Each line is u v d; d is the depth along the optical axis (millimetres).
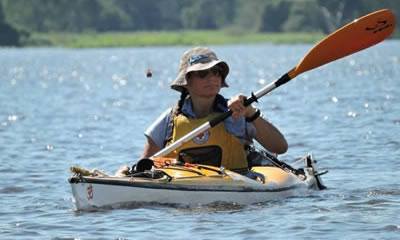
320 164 38531
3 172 37781
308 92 83125
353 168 37125
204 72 28312
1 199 31297
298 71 30031
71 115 66188
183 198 27766
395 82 96375
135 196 27422
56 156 43250
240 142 29203
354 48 30828
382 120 54469
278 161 32062
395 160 38750
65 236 25047
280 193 29500
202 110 29109
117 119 62062
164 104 75750
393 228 24984
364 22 30516
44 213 28391
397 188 31641
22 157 42875
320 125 52969
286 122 55344
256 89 96438
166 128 29547
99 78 135000
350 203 28734
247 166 29641
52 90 103125
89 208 27141
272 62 185500
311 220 26219
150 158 28641
